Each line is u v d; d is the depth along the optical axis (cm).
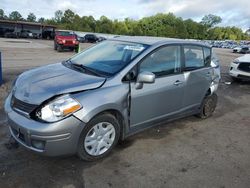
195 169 355
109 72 373
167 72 430
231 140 459
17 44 2742
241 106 681
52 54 1848
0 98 593
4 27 5028
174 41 451
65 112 305
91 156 347
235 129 512
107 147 363
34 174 319
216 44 5822
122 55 406
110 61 401
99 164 350
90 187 303
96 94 332
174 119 477
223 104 687
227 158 393
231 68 980
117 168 344
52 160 350
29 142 311
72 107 309
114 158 367
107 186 307
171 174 340
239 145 441
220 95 785
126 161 362
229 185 325
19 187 295
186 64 468
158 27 8856
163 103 430
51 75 367
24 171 323
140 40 439
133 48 412
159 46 416
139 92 380
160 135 455
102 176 325
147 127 423
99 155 355
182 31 9069
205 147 423
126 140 423
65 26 7831
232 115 600
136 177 328
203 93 523
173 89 439
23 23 5209
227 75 1158
